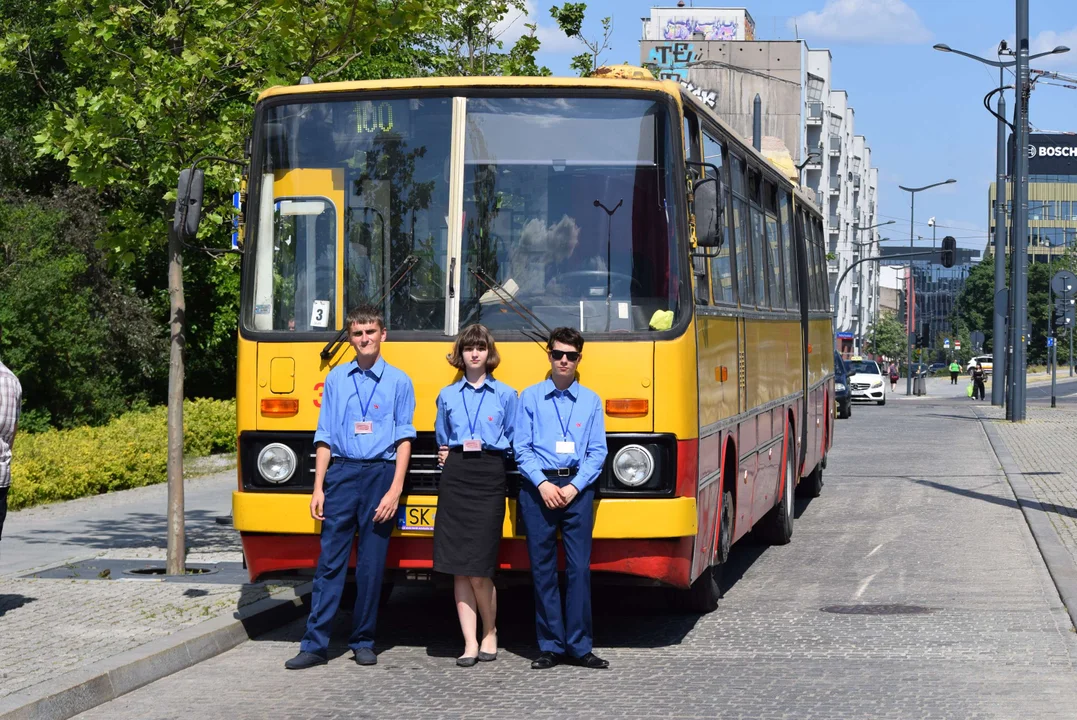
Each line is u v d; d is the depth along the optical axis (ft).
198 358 106.52
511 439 27.76
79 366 82.64
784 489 46.42
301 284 29.17
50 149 38.99
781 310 45.01
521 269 28.66
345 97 29.50
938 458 85.20
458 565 27.35
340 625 33.45
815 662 28.35
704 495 29.91
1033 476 71.46
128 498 61.16
